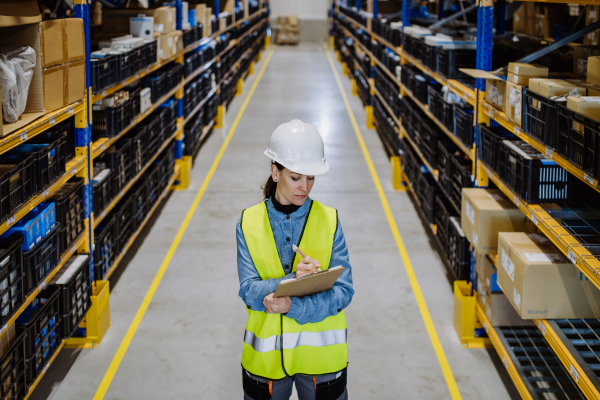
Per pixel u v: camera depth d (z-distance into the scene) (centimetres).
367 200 738
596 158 234
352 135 1077
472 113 455
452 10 910
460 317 420
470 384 374
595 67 296
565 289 301
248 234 236
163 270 541
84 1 376
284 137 226
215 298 489
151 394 364
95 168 451
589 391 240
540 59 435
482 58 395
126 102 491
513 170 345
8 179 268
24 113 318
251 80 1692
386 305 478
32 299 306
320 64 2034
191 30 784
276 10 2728
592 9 458
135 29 559
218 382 376
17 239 284
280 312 221
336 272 218
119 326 443
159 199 638
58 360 398
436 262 560
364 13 1322
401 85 758
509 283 326
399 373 385
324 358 232
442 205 536
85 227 401
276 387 239
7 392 283
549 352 370
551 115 284
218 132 1088
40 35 312
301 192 226
